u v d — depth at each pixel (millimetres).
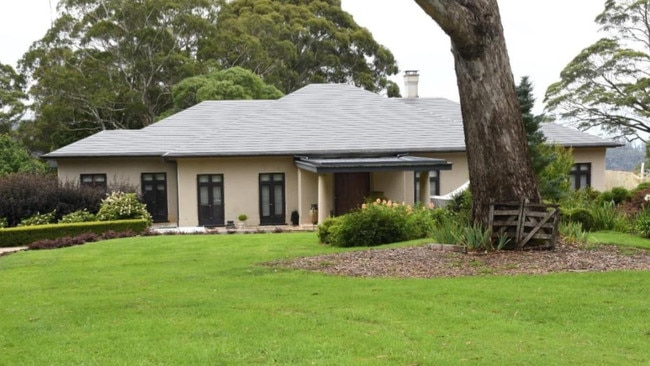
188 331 6086
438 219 14891
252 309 6984
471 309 6652
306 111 26828
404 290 7734
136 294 8398
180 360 5129
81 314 7188
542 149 17281
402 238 13633
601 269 8898
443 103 30281
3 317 7207
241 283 8906
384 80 52531
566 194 17141
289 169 24312
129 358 5246
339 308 6875
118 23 41750
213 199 23984
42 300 8266
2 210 20766
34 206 21109
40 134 40594
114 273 10859
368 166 21562
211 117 27484
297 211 24312
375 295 7496
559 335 5633
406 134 25719
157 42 41906
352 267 9844
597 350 5156
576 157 26438
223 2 46312
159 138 26062
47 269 11938
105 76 41000
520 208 10289
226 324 6309
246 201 24109
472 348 5254
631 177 29203
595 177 26594
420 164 22016
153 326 6348
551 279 8148
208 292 8266
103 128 41031
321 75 50812
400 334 5754
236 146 23906
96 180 25438
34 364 5191
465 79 10484
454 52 10633
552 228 10344
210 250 13828
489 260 9672
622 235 13336
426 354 5102
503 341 5453
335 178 24234
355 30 52625
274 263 10883
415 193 24859
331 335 5770
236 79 37781
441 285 7957
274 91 39156
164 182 25766
